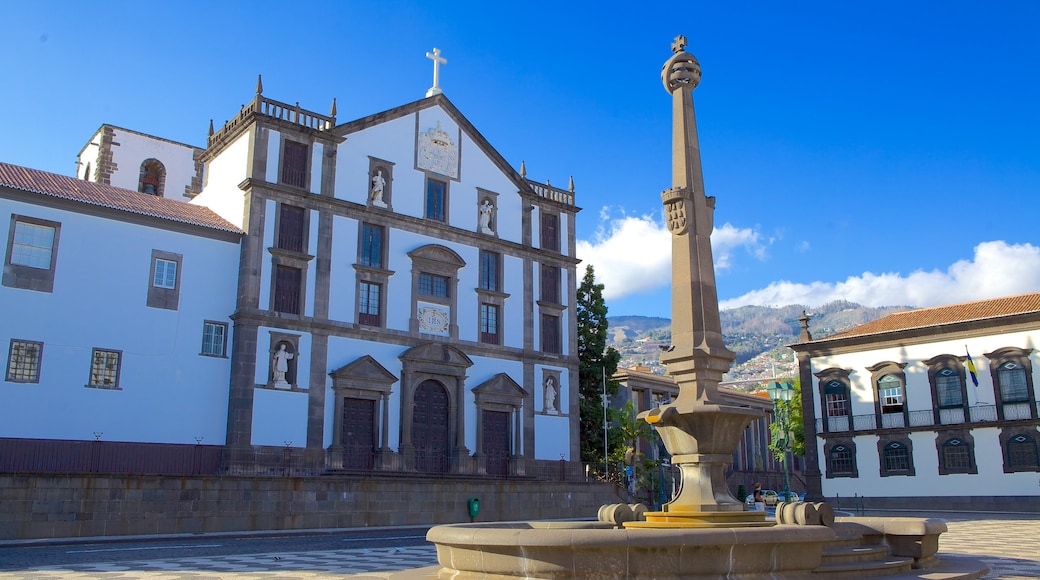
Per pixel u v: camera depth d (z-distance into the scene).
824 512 13.84
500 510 36.94
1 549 22.12
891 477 52.75
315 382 36.75
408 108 42.41
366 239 39.91
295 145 38.56
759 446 81.12
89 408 31.55
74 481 26.33
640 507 16.34
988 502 48.84
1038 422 47.72
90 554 20.45
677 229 15.74
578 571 10.46
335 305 38.06
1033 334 48.59
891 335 53.56
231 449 33.97
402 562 18.72
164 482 28.19
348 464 37.06
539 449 43.97
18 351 30.50
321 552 21.44
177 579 15.07
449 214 43.00
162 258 34.41
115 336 32.62
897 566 13.28
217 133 40.00
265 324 35.81
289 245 37.53
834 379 56.09
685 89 16.53
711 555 10.44
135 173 49.22
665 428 14.67
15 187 31.03
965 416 50.28
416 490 34.34
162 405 33.22
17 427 29.95
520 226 46.25
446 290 42.34
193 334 34.56
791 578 10.88
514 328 44.44
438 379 40.69
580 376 50.84
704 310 15.27
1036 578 14.16
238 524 29.55
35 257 31.47
